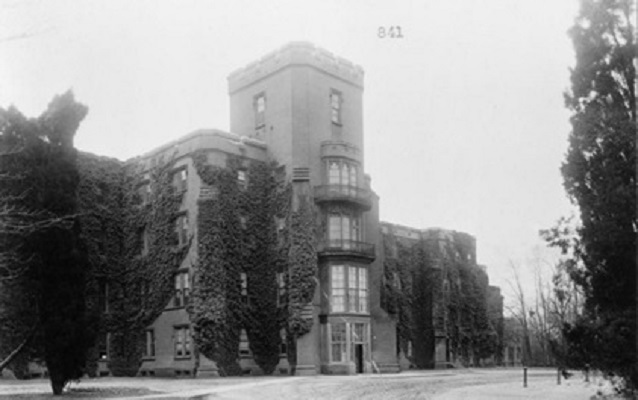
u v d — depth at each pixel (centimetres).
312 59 5100
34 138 2830
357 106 5425
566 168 2128
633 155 2000
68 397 2708
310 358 4556
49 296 2808
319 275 4800
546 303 7775
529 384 3541
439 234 6975
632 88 2088
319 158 5006
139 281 5112
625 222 1988
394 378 4047
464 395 2762
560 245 2183
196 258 4578
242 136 5084
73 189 2917
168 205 4912
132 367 4991
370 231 5341
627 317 1936
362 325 4847
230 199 4738
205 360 4406
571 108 2198
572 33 2197
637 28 2094
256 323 4706
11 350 3591
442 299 6769
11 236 2722
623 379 2188
